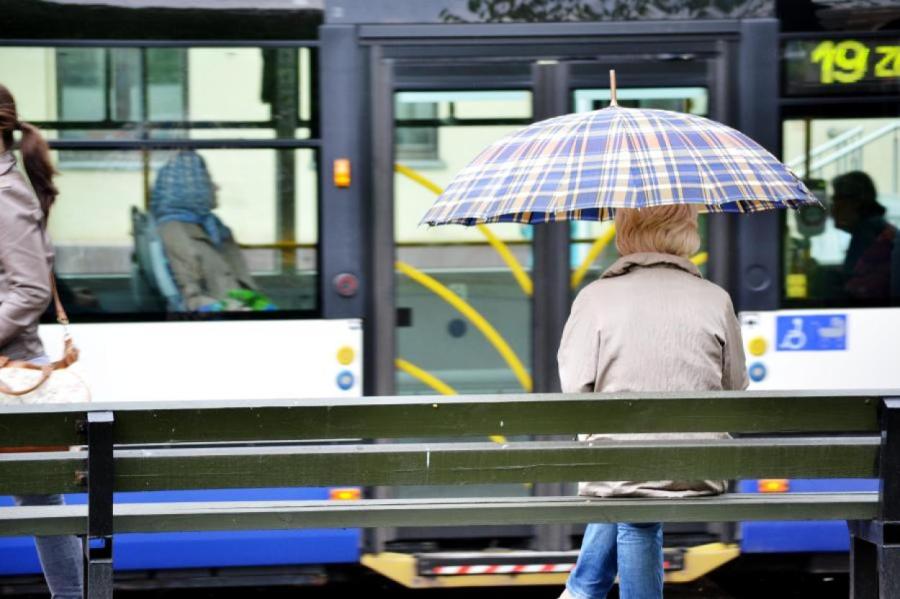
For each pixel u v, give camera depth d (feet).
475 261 74.43
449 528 73.46
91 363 71.36
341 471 43.19
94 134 71.26
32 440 42.14
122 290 71.92
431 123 73.36
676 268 49.83
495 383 74.79
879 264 75.72
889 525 44.45
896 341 75.77
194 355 72.02
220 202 72.23
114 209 71.67
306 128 72.54
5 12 70.38
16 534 42.52
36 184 57.98
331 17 72.38
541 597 83.20
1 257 55.47
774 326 74.84
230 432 42.78
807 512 45.06
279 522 43.37
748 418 44.29
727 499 45.29
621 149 46.11
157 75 71.51
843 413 44.55
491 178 46.98
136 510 43.04
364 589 85.40
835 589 84.28
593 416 43.93
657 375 47.70
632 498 45.88
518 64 73.67
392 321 73.61
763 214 74.74
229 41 71.72
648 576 48.88
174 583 72.74
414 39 72.95
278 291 72.74
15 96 70.64
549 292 74.90
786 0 74.84
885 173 75.61
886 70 75.41
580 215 56.65
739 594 83.10
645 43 74.13
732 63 74.69
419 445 43.60
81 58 70.95
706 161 45.85
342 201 72.74
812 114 75.15
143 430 42.55
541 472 43.86
